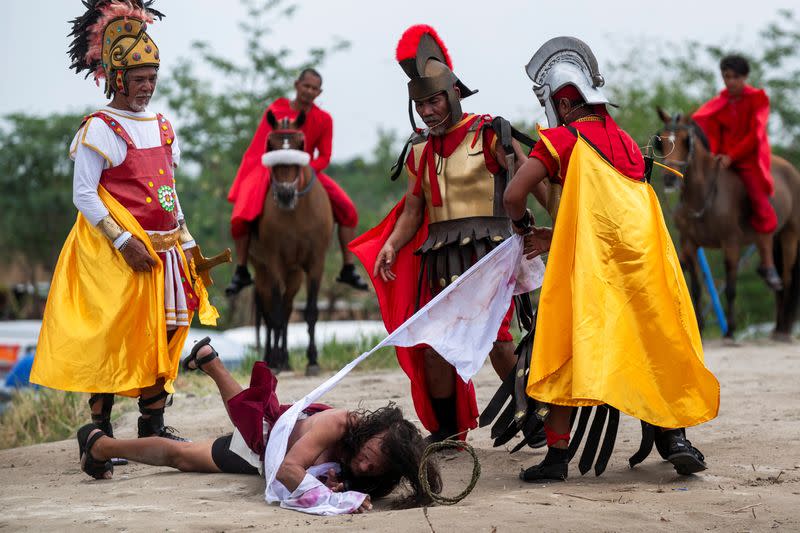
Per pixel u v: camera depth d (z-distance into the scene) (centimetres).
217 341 1855
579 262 533
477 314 597
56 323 625
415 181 651
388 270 657
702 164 1338
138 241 627
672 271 545
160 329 632
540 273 621
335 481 523
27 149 3719
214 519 475
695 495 516
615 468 600
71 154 643
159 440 596
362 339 1341
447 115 627
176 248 657
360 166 3275
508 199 554
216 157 2584
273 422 566
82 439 596
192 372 1197
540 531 438
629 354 530
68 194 3725
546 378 538
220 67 2575
